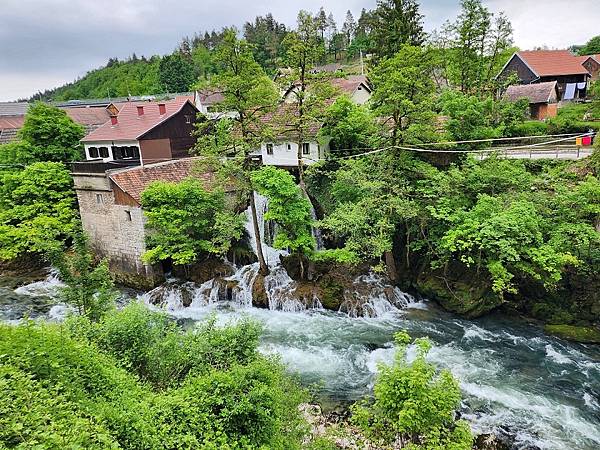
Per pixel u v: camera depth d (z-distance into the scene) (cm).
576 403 1580
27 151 3547
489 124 3011
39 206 3064
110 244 2930
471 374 1773
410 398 1010
